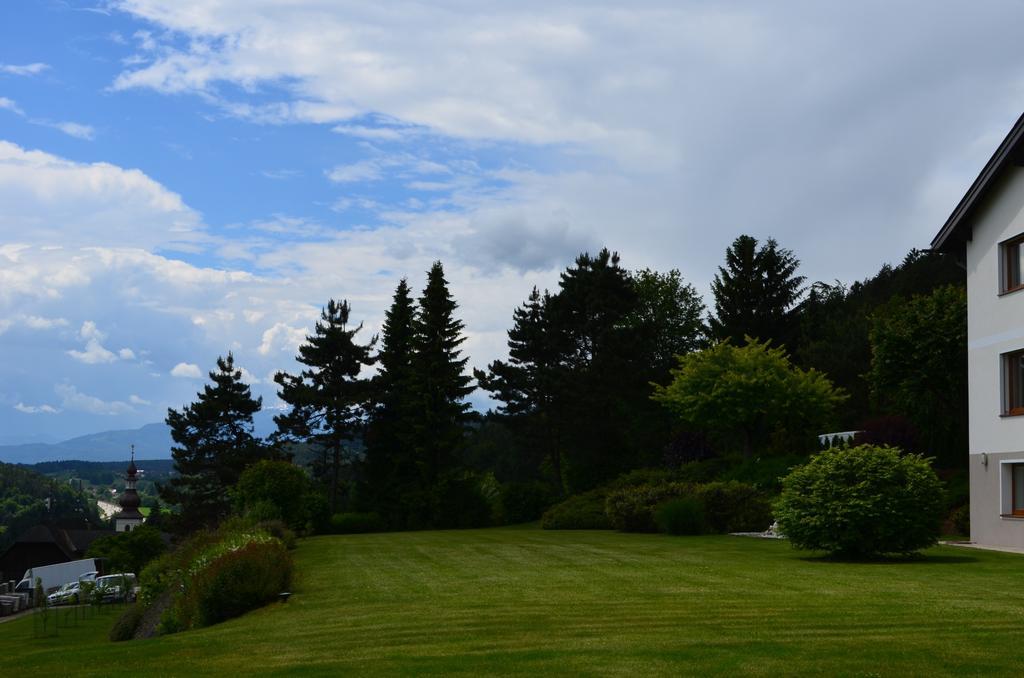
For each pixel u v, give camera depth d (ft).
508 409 192.65
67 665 36.50
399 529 156.76
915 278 177.88
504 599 47.29
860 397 152.05
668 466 148.15
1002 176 78.69
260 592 50.67
